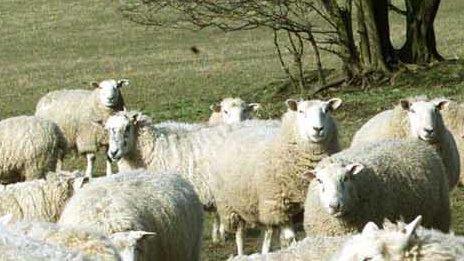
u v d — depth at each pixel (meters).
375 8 37.25
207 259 17.25
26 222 10.16
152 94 41.94
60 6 67.94
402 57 38.47
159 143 18.28
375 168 14.26
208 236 18.95
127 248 11.41
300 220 16.45
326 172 13.77
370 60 37.22
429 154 14.95
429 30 38.56
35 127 21.19
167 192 13.55
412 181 14.47
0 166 21.08
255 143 16.69
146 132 18.31
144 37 58.06
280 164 16.06
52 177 14.80
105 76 47.44
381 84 36.41
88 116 26.27
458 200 20.06
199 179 17.91
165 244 13.23
